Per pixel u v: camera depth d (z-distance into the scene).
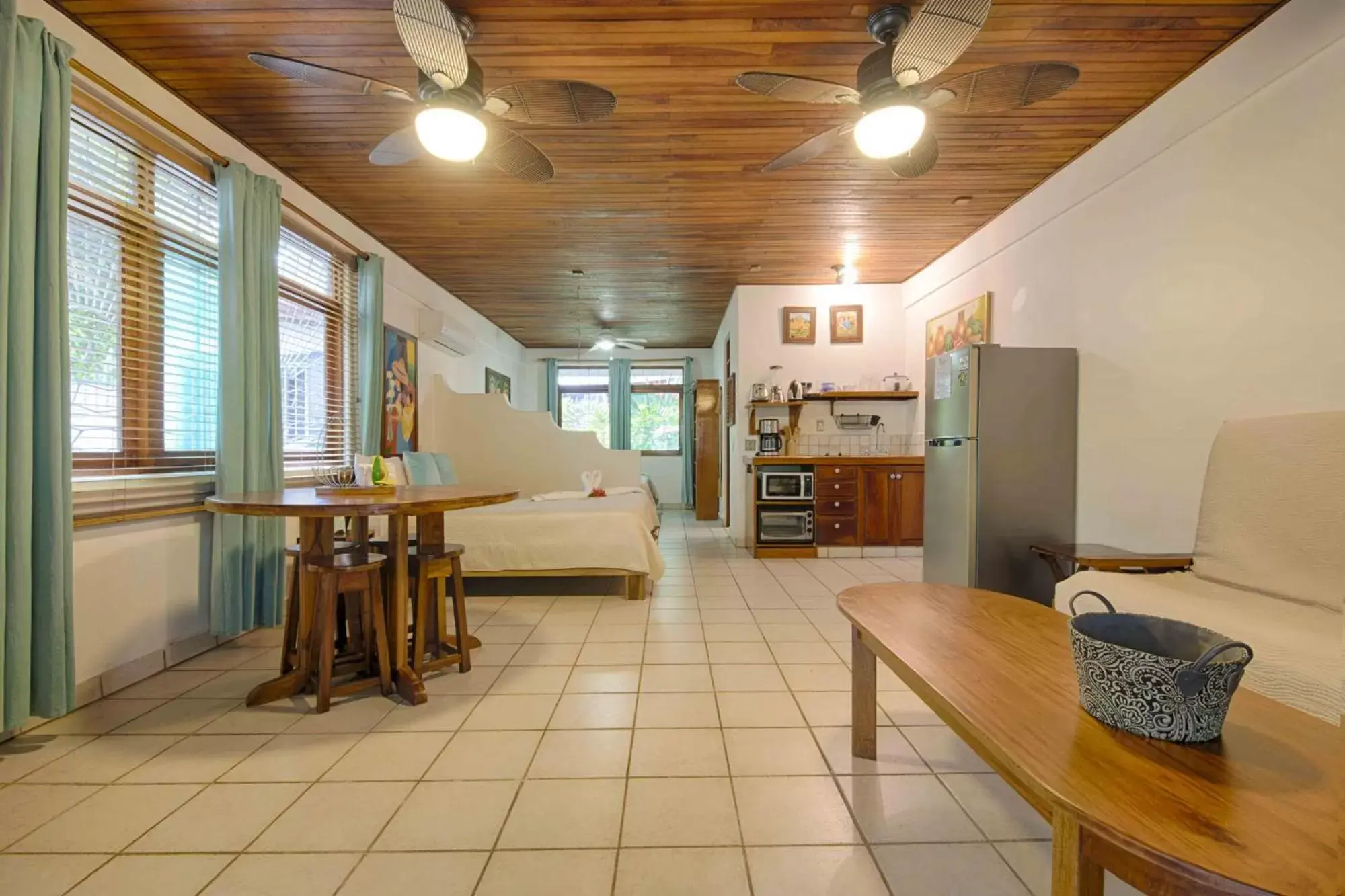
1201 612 1.64
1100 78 2.40
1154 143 2.55
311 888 1.25
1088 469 3.00
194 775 1.68
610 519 3.64
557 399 8.62
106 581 2.18
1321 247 1.90
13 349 1.71
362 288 3.98
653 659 2.61
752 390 5.43
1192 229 2.38
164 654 2.44
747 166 3.13
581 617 3.27
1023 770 0.78
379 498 2.18
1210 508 2.06
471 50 2.20
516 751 1.82
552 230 4.05
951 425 3.26
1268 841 0.64
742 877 1.29
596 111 2.09
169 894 1.23
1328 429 1.75
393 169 3.15
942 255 4.64
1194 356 2.38
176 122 2.47
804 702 2.17
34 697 1.83
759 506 5.09
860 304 5.48
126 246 2.28
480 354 6.60
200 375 2.64
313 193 3.44
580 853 1.36
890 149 2.21
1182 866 0.61
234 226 2.63
